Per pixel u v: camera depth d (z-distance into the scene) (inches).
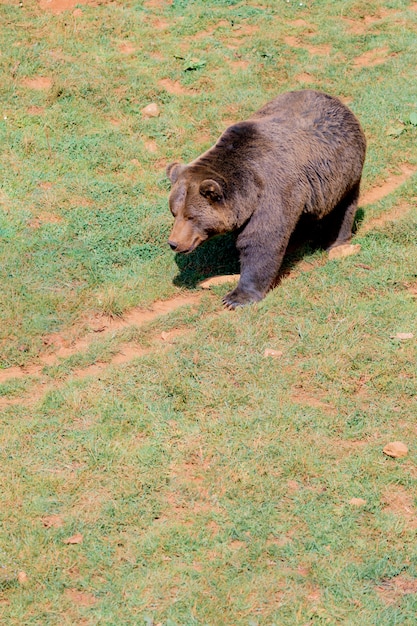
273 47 783.1
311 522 376.5
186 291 544.4
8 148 650.8
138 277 552.1
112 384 454.9
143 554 363.3
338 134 553.3
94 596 347.9
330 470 400.8
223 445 414.0
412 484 394.9
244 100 714.2
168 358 469.7
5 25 778.8
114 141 667.4
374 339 482.6
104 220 597.9
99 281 548.1
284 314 506.3
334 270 545.3
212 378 456.4
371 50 799.1
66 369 473.7
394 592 350.0
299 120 547.8
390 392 445.1
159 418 431.8
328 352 471.2
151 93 713.0
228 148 521.3
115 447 413.1
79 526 374.9
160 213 604.4
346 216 575.5
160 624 336.5
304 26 819.4
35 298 527.2
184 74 741.9
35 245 571.2
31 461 408.2
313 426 424.5
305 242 585.3
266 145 524.7
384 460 406.3
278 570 356.8
